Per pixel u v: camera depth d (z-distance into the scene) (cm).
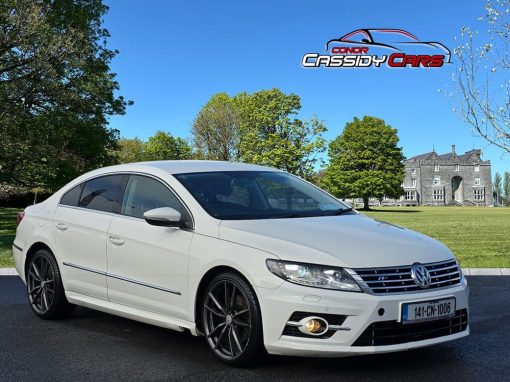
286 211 501
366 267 396
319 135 5994
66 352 484
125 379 412
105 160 3284
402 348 395
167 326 480
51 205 622
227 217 468
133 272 504
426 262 419
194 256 454
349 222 479
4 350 492
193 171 533
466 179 14438
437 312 409
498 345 499
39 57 2191
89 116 2878
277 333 400
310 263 397
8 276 932
